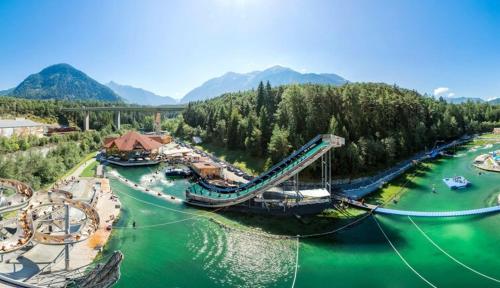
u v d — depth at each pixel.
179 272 50.62
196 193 86.62
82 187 96.31
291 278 49.50
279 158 104.19
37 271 47.97
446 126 165.00
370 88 149.62
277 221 70.75
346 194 87.25
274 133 108.25
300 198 78.56
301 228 67.31
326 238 63.06
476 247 59.22
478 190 95.44
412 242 61.31
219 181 101.38
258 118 138.50
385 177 104.44
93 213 56.25
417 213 73.06
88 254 54.50
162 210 78.94
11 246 44.56
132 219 72.69
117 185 103.44
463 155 145.75
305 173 97.50
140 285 46.78
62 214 66.56
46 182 99.00
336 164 98.88
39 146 150.25
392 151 115.06
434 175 112.31
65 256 48.66
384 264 53.69
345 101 119.75
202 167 114.00
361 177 101.62
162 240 62.09
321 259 55.28
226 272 51.00
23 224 50.53
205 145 176.88
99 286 38.97
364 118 121.00
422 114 157.38
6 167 85.62
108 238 62.00
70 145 139.88
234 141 147.38
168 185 104.81
